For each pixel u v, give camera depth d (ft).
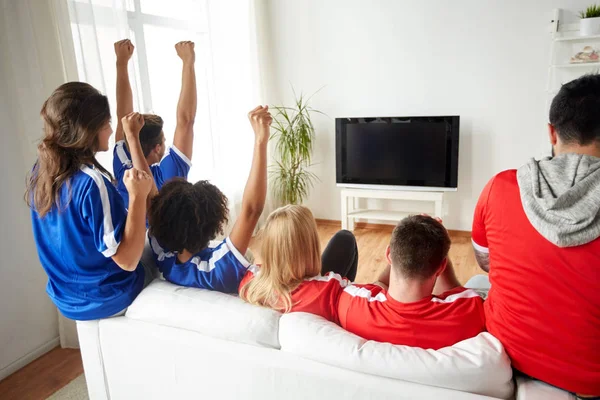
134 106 9.14
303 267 4.24
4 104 7.09
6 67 7.06
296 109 15.08
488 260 3.93
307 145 14.24
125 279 4.49
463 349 3.31
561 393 3.12
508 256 3.23
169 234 4.40
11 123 7.20
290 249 4.11
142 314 4.33
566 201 2.93
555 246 2.97
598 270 2.86
